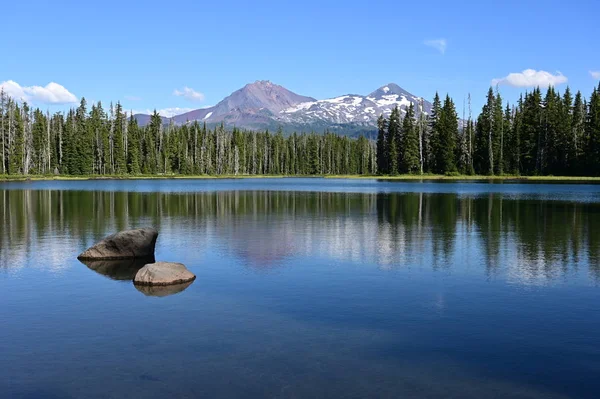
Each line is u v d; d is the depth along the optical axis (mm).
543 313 13859
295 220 36750
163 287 16766
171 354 10953
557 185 90750
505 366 10344
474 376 9883
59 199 58406
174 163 164250
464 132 130875
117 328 12641
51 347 11414
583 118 120812
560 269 19516
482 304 14719
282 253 23047
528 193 68062
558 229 31234
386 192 73438
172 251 23609
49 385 9594
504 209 44938
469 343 11594
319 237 28094
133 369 10219
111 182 114625
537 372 10070
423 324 12930
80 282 17484
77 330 12516
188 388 9383
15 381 9758
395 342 11641
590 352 11062
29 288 16656
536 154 121062
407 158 130125
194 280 17734
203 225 33719
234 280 17688
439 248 24344
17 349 11320
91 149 141750
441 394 9164
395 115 137750
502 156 123938
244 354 10930
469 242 26234
